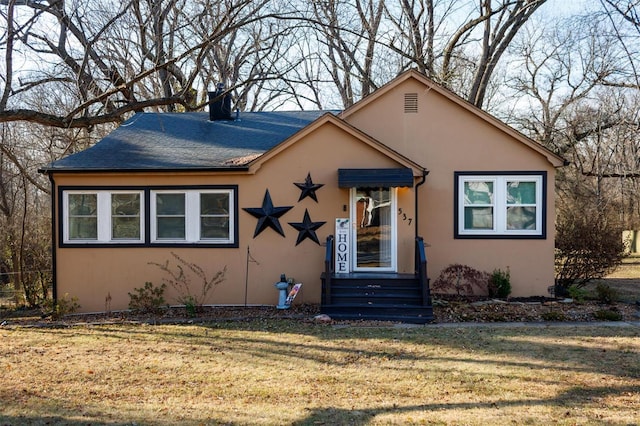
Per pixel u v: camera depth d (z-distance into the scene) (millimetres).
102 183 12727
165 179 12758
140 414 5793
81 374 7402
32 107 18703
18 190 22219
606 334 9641
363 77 25906
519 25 23453
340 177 11977
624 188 28203
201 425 5457
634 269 22359
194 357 8320
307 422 5535
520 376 7172
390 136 13609
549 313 11047
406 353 8422
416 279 11555
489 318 10984
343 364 7844
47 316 12297
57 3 12250
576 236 14008
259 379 7137
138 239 12766
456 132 13469
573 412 5781
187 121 16141
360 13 24281
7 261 17875
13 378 7230
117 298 12695
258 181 12711
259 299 12680
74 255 12727
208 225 12805
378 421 5539
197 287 12719
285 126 15602
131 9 16750
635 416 5645
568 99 27453
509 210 13336
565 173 26797
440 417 5633
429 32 25484
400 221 12539
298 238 12641
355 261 12555
